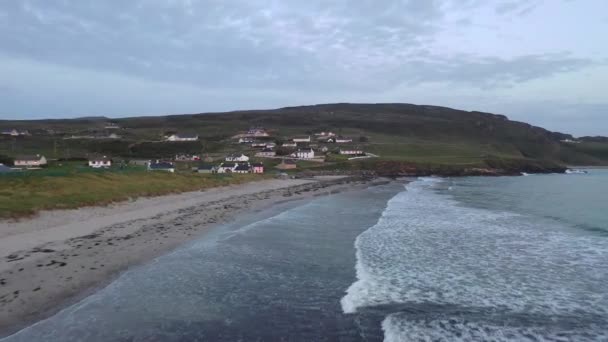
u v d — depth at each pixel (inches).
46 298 596.4
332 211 1572.3
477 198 2075.5
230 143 6205.7
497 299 649.0
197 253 892.6
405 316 581.0
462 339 518.0
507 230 1179.3
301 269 791.7
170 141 5944.9
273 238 1061.8
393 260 862.5
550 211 1579.7
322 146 6127.0
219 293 657.6
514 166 5196.9
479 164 4901.6
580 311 605.3
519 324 561.9
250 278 733.3
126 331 515.8
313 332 530.3
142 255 853.2
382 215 1456.7
